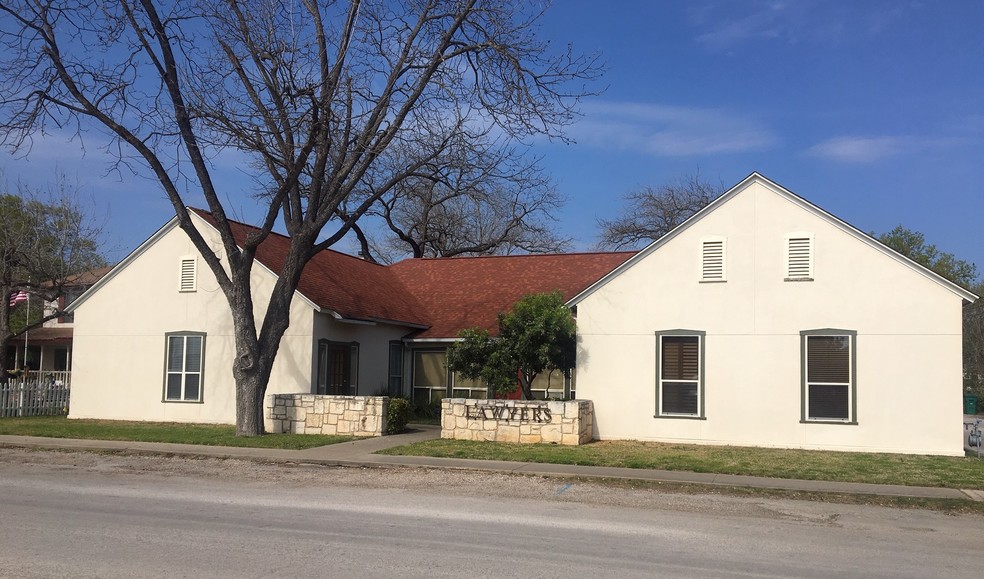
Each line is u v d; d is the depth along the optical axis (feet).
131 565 26.58
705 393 66.49
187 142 64.28
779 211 65.62
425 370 93.50
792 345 64.69
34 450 60.18
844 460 56.65
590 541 31.60
